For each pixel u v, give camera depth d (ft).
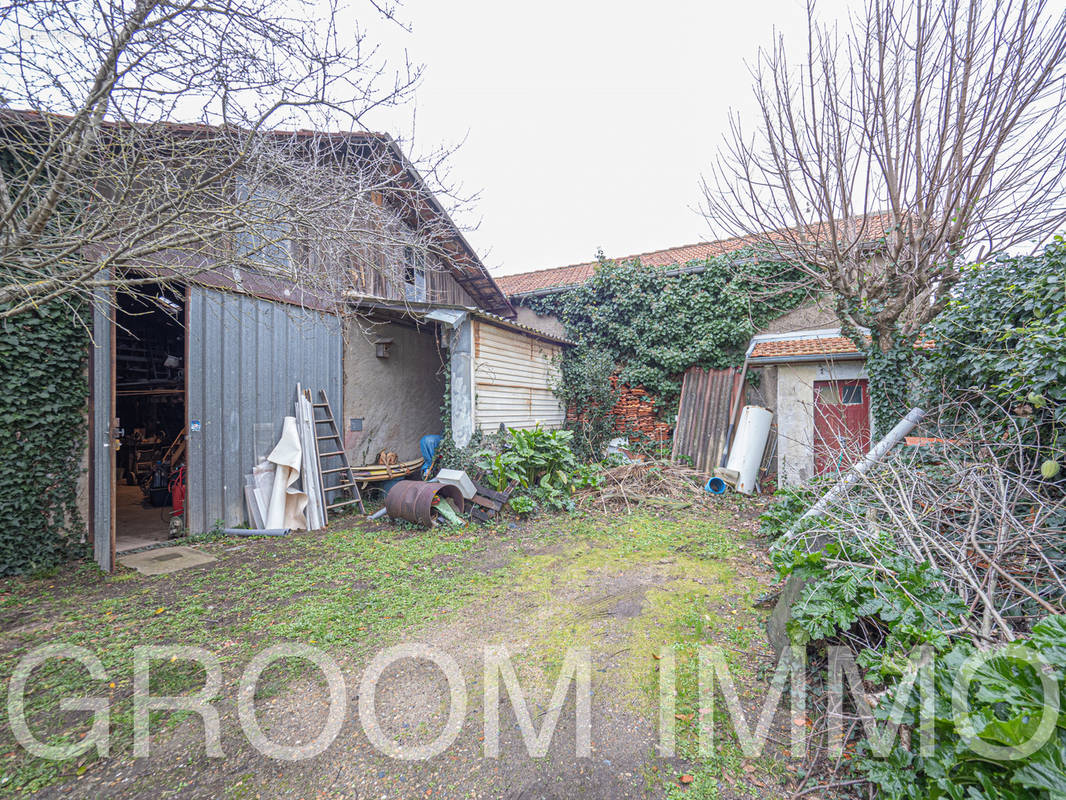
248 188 12.69
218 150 11.80
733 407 29.55
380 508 24.04
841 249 18.43
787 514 17.70
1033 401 10.56
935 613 7.18
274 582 13.93
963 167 14.66
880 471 11.55
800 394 27.55
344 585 13.73
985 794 4.65
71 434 15.06
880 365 19.06
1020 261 12.95
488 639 10.54
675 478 27.35
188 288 17.83
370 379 27.14
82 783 6.51
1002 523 8.45
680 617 11.57
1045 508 9.21
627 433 33.73
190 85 10.65
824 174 16.90
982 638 6.59
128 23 8.94
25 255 11.78
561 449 24.80
